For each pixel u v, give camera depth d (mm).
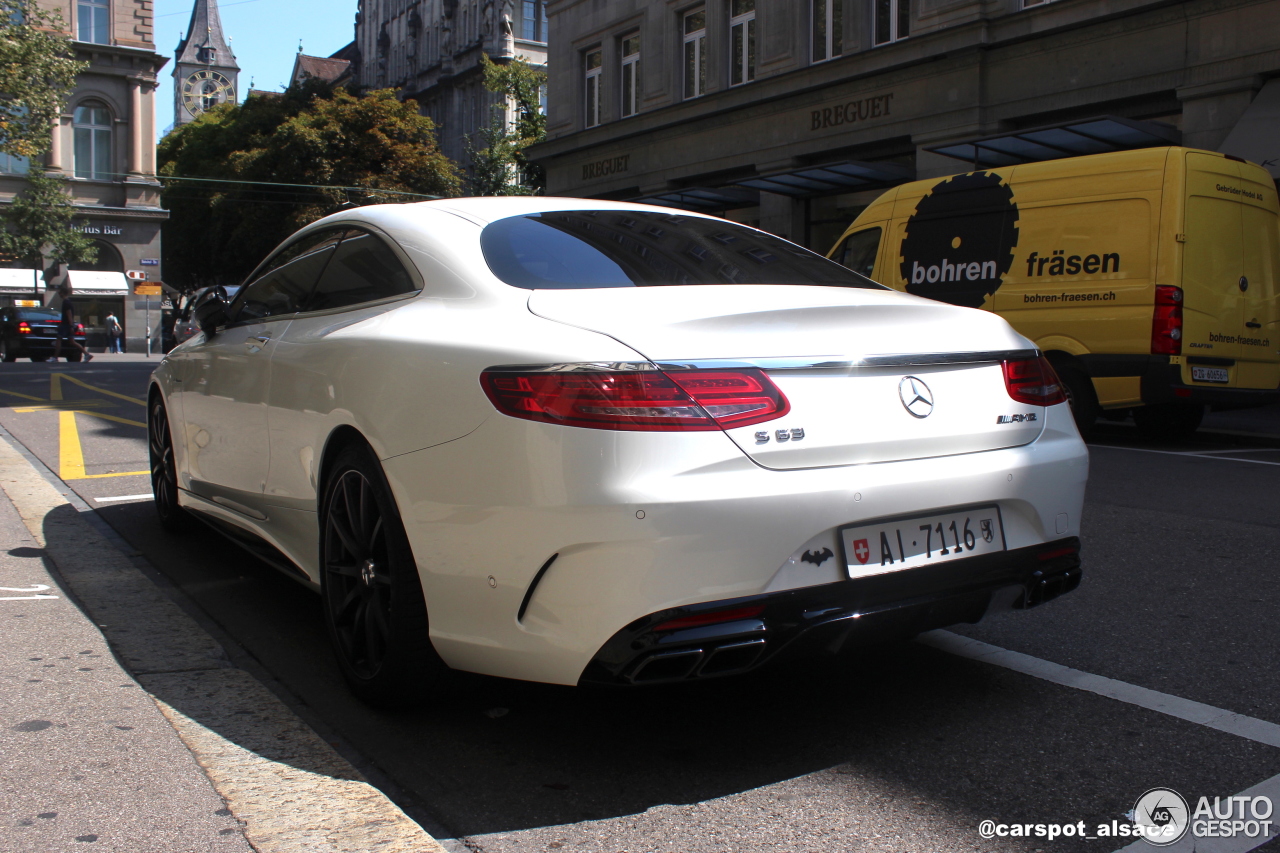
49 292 45250
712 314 2439
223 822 2225
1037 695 3021
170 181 57562
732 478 2312
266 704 2918
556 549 2297
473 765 2561
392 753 2629
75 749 2588
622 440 2256
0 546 4844
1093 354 9047
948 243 10289
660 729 2783
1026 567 2768
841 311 2572
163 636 3521
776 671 3238
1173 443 9727
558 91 26766
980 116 16297
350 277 3381
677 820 2277
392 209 3438
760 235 3543
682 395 2303
